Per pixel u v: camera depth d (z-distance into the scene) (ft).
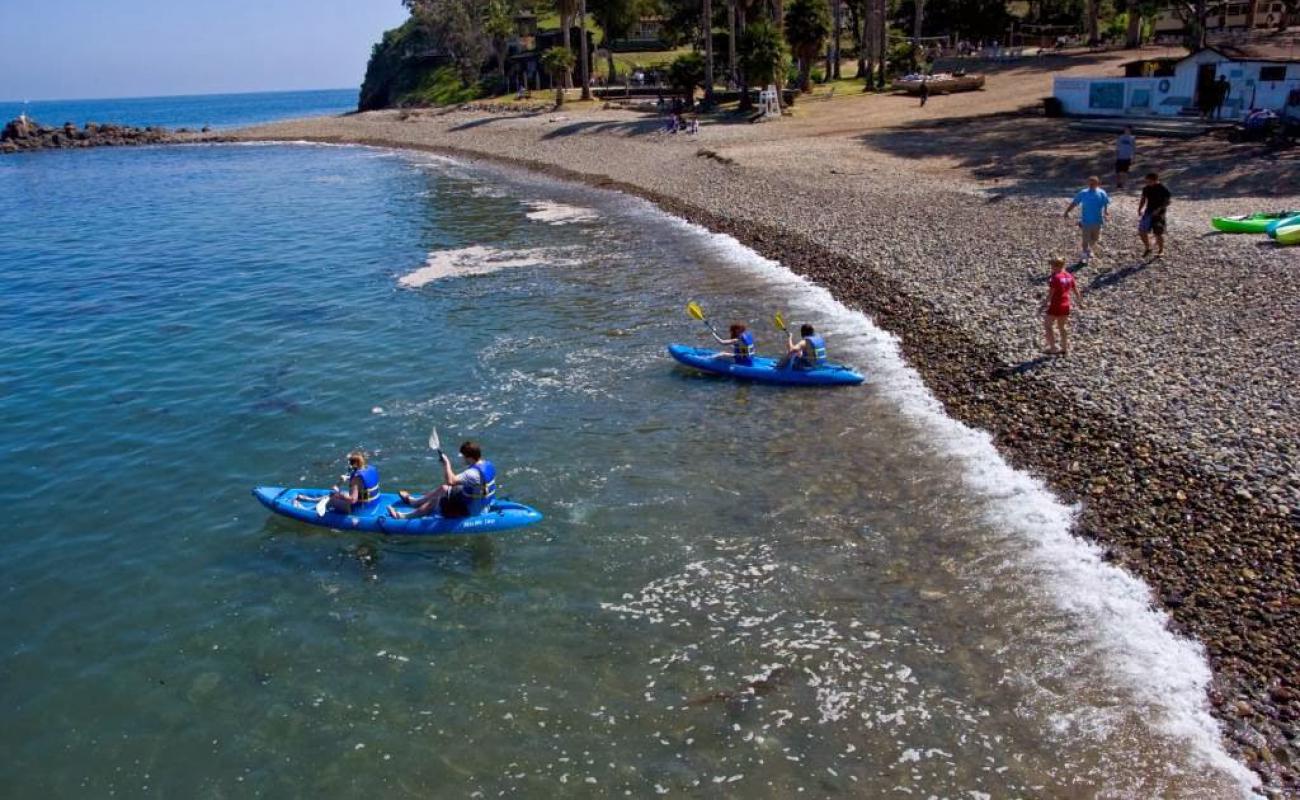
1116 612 33.04
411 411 55.57
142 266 100.99
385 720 30.71
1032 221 82.84
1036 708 29.25
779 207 105.60
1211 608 32.14
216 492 46.91
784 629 33.94
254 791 28.19
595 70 283.79
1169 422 44.29
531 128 212.84
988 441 46.83
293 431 53.62
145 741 30.53
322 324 74.43
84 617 37.22
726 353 60.03
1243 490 37.86
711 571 37.81
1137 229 74.33
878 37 231.50
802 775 27.35
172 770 29.25
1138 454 42.19
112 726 31.27
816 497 43.09
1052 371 52.13
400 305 78.84
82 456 51.60
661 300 76.07
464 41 316.19
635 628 34.55
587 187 143.33
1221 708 28.22
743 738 28.89
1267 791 25.44
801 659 32.27
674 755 28.43
